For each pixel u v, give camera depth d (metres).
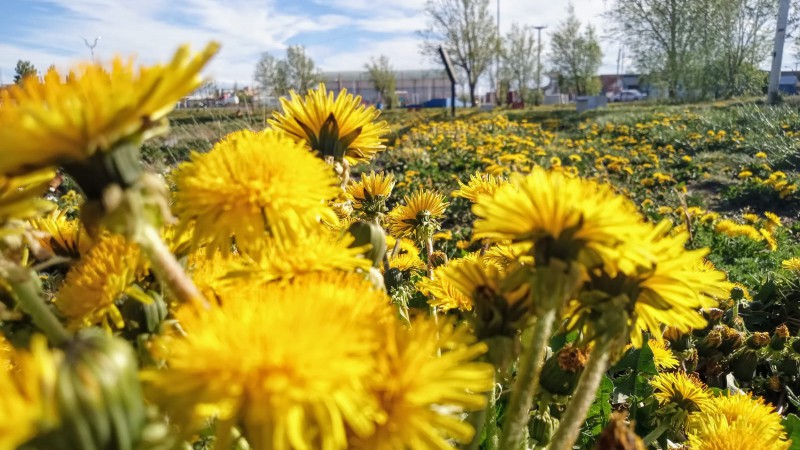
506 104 57.50
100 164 0.69
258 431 0.62
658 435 2.22
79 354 0.57
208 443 0.98
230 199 0.98
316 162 1.10
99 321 1.01
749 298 5.11
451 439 1.27
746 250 7.32
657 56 42.88
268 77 51.56
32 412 0.54
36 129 0.62
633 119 25.02
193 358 0.61
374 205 2.49
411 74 83.75
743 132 19.64
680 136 19.44
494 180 2.27
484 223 0.85
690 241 7.29
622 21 42.59
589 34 56.91
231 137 1.32
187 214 1.02
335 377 0.60
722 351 3.39
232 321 0.65
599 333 0.90
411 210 2.88
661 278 0.90
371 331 0.73
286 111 1.61
